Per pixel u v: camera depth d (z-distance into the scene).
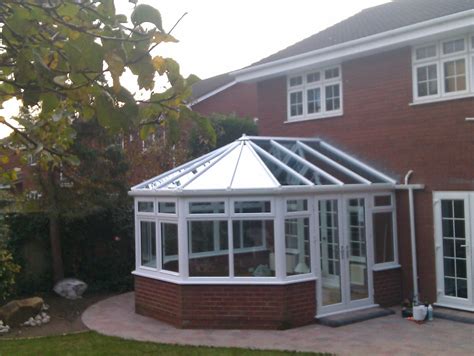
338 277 13.24
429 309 12.69
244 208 12.45
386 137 14.60
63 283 16.33
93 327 12.85
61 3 2.60
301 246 12.62
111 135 2.76
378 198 14.19
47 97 2.61
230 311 12.36
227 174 13.01
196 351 10.53
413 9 16.12
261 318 12.22
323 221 13.12
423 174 13.80
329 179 13.39
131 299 16.08
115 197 17.05
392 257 14.38
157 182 14.06
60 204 16.05
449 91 13.33
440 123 13.42
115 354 10.48
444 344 10.74
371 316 12.94
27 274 16.58
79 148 15.56
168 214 12.97
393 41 13.89
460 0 14.57
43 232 16.92
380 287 13.93
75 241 17.55
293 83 17.12
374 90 14.88
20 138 3.84
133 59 2.61
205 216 12.52
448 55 13.30
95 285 17.20
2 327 12.66
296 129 16.97
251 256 12.40
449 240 13.38
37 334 12.42
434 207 13.59
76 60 2.48
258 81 18.11
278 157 14.72
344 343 10.94
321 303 12.76
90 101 2.90
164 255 13.24
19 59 2.50
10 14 2.62
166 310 13.07
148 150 22.17
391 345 10.73
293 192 12.36
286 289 12.17
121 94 2.62
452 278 13.31
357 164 14.92
